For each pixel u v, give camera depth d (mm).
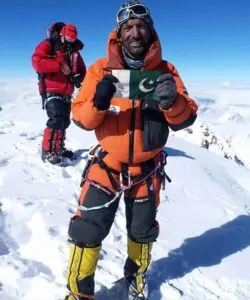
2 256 2199
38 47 3682
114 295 2057
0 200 2787
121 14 1710
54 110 3758
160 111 1794
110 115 1777
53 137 3850
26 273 2092
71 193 3254
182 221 3117
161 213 3193
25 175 3510
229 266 2533
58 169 3752
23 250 2357
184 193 3865
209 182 4527
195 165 4934
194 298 2174
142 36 1705
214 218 3299
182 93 1796
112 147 1793
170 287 2199
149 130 1776
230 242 2848
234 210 3645
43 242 2395
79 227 1824
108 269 2246
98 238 1842
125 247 2551
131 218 1921
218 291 2285
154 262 2398
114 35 1735
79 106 1782
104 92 1628
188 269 2420
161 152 1950
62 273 2137
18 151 4176
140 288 2020
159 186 1925
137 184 1864
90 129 1774
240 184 5672
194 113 1799
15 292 1968
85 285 1873
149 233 1937
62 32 3633
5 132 5395
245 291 2336
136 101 1776
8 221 2572
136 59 1750
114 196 1835
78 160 4055
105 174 1829
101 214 1821
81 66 3803
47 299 1947
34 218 2637
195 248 2664
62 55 3682
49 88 3775
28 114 6938
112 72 1673
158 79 1636
